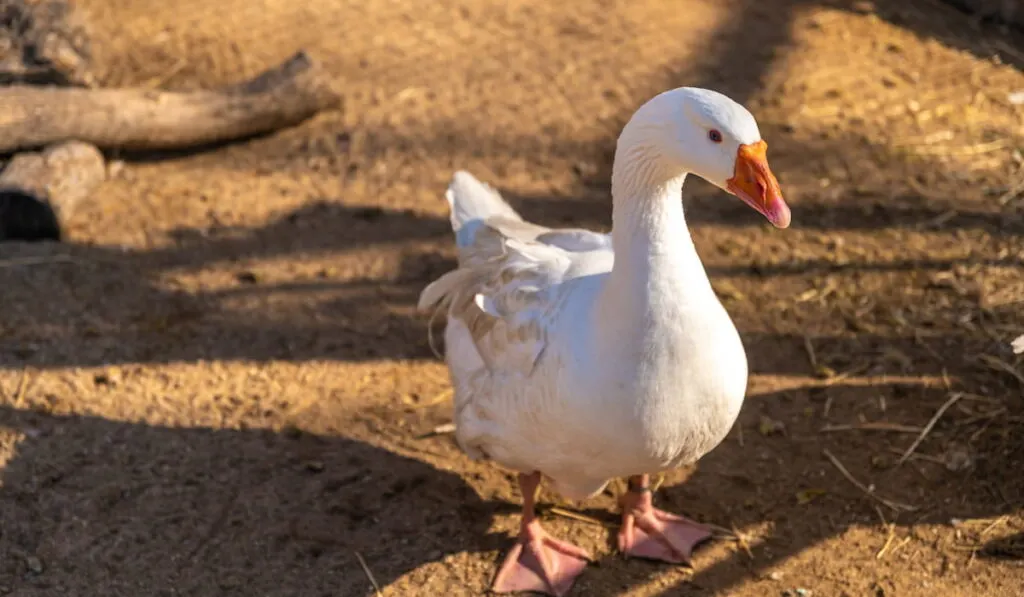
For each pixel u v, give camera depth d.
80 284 3.19
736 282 3.21
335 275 3.23
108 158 3.44
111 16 3.75
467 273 2.80
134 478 2.89
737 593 2.76
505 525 2.84
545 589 2.76
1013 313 3.12
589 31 3.76
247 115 3.45
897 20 3.81
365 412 3.00
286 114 3.49
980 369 3.04
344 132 3.51
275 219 3.33
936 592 2.75
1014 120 3.53
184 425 2.97
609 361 2.57
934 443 2.94
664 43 3.73
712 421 2.61
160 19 3.76
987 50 3.72
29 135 3.34
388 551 2.81
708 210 3.35
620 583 2.77
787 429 2.96
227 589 2.76
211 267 3.24
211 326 3.13
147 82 3.59
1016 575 2.76
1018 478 2.88
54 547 2.80
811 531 2.83
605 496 2.90
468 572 2.78
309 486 2.89
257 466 2.91
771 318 3.14
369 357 3.09
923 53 3.71
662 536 2.81
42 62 3.46
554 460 2.67
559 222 3.32
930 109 3.56
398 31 3.76
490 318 2.71
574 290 2.64
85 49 3.51
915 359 3.06
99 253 3.25
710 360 2.57
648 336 2.55
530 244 2.77
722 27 3.78
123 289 3.19
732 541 2.82
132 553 2.80
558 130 3.51
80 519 2.84
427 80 3.62
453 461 2.93
